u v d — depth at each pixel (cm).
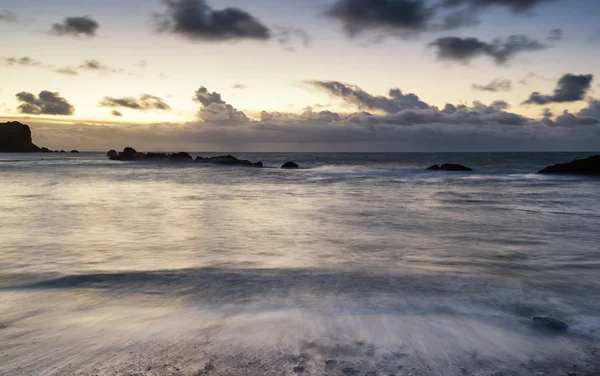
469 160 8300
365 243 858
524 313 440
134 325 396
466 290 522
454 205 1579
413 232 994
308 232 993
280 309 442
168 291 517
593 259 706
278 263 680
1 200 1717
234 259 711
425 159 9450
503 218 1233
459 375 303
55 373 301
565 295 505
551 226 1079
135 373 301
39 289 529
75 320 411
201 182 2953
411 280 570
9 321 409
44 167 5331
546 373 308
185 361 319
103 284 551
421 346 350
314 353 333
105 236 936
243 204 1619
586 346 356
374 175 3778
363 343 353
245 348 342
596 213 1334
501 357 333
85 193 2059
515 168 4919
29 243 852
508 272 617
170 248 806
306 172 4362
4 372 302
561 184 2603
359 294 502
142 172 4294
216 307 451
